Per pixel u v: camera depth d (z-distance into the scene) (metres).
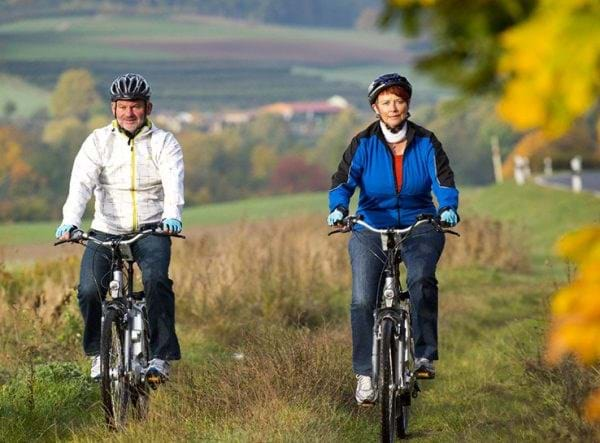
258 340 29.77
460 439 22.59
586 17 6.92
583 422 20.53
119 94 23.69
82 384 27.16
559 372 25.30
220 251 56.25
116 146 24.03
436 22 7.71
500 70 7.25
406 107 22.69
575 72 6.89
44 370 27.67
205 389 25.39
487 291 51.56
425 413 26.42
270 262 48.78
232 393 24.89
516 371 29.77
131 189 24.12
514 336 34.75
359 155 23.12
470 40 7.60
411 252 22.72
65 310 35.94
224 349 34.50
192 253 57.03
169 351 23.84
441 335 39.09
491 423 24.22
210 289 41.25
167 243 24.03
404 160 22.92
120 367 22.88
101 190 24.38
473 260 64.88
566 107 6.91
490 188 145.12
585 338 7.32
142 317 23.75
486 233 70.19
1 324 35.22
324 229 75.00
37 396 25.75
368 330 22.36
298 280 46.25
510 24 7.47
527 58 7.02
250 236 64.25
